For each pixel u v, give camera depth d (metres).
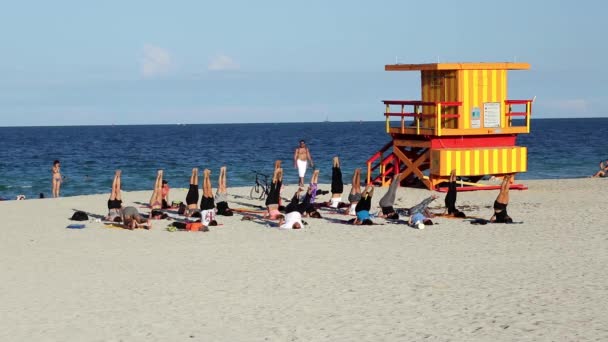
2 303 12.95
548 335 10.59
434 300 12.76
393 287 13.80
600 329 10.84
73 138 153.12
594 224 21.33
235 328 11.27
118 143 118.12
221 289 13.83
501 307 12.19
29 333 11.16
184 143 115.25
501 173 31.06
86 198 30.52
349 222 22.36
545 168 51.91
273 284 14.19
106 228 21.83
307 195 23.94
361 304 12.58
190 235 20.42
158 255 17.38
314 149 90.44
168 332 11.13
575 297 12.79
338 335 10.80
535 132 144.25
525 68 31.14
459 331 10.87
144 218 22.12
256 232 20.86
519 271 15.06
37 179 51.19
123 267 15.99
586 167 52.31
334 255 17.14
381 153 32.88
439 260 16.38
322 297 13.11
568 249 17.47
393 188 23.34
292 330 11.11
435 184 30.34
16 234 20.83
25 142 127.44
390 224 22.08
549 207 25.50
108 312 12.29
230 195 31.23
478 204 26.83
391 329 11.05
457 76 30.22
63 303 12.91
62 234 20.75
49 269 15.87
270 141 121.81
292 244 18.77
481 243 18.52
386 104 32.09
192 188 24.08
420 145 30.91
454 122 30.62
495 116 31.03
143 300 13.05
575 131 151.25
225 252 17.69
